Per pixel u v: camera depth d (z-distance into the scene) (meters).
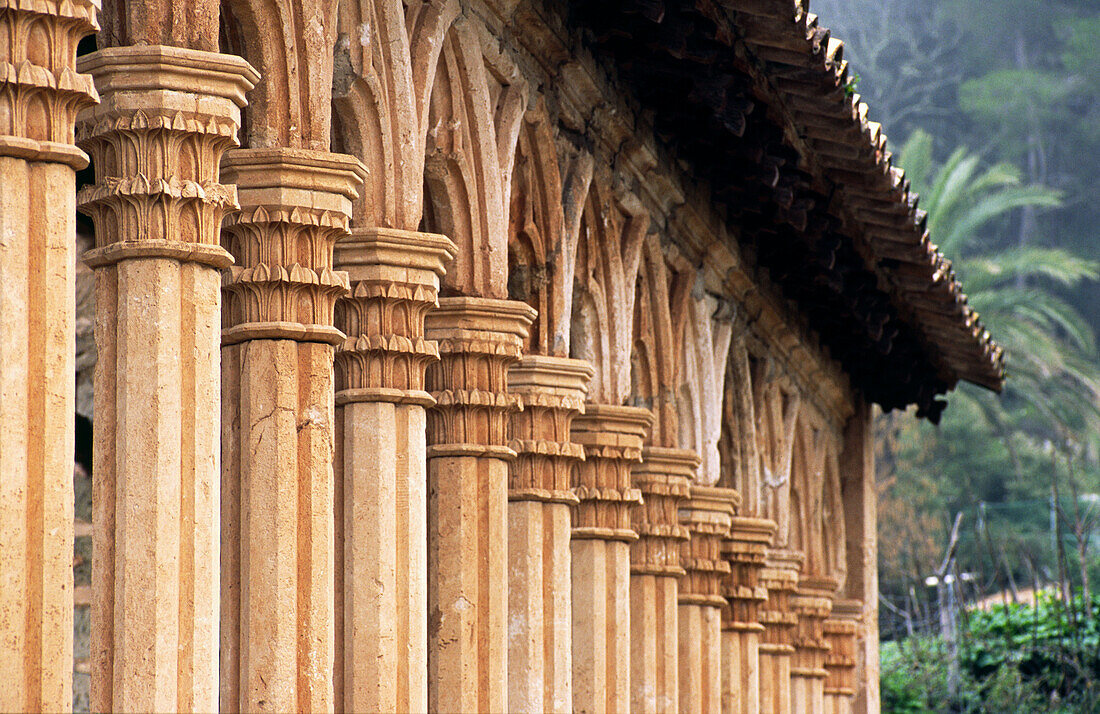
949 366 22.42
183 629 6.72
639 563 13.91
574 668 12.59
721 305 16.00
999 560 43.53
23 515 5.77
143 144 6.86
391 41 9.05
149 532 6.68
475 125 10.27
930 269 18.11
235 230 7.84
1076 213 61.34
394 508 8.88
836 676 21.45
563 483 11.48
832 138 14.50
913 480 49.66
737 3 12.03
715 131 13.76
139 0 6.99
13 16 5.84
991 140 62.34
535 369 11.43
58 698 5.77
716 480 15.35
